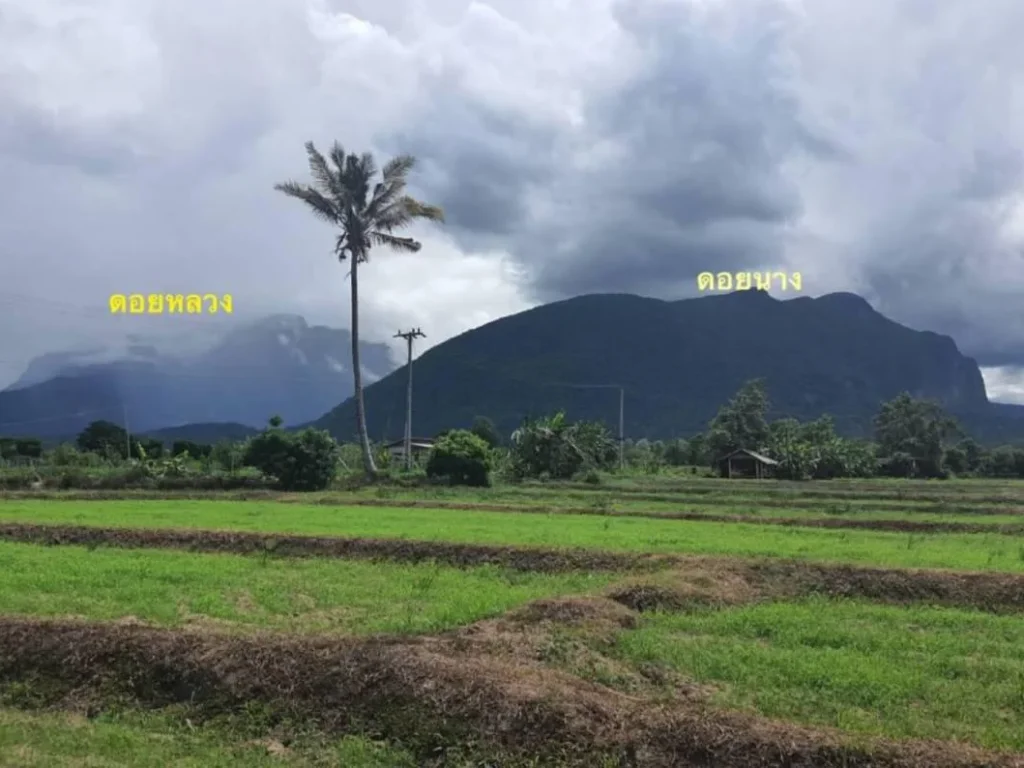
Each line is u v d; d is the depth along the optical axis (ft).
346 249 175.11
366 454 178.70
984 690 33.30
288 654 33.81
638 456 362.12
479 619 44.24
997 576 55.93
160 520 92.79
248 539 74.08
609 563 64.18
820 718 30.14
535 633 40.04
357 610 46.98
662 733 27.63
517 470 219.20
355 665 32.68
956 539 85.61
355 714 31.01
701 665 36.17
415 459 251.19
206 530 77.77
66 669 35.12
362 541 71.56
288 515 101.45
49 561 63.05
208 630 39.50
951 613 48.55
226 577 56.29
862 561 63.77
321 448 165.89
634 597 49.34
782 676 34.63
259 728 31.01
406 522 92.99
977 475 344.28
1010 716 30.76
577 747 27.81
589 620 43.14
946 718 30.45
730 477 296.92
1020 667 36.35
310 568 62.23
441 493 153.07
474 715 29.58
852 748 26.18
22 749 29.07
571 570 63.72
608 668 35.86
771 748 26.58
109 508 112.37
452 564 66.74
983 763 25.43
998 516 119.34
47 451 252.62
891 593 55.36
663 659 37.32
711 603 50.49
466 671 31.63
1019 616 50.29
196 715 32.27
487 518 101.40
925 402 341.41
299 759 28.84
